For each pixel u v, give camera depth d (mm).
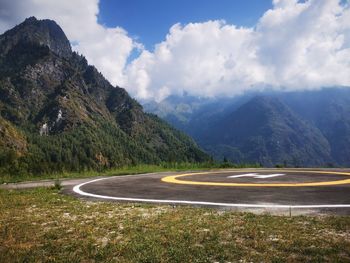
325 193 13484
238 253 6707
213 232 8016
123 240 7840
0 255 7199
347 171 25969
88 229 8727
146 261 6570
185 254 6773
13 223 9609
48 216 10430
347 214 9594
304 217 9258
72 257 6992
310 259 6262
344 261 6098
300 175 22359
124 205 11891
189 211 10492
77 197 14359
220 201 12305
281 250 6809
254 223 8719
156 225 8867
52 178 24875
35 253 7270
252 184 17219
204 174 25594
